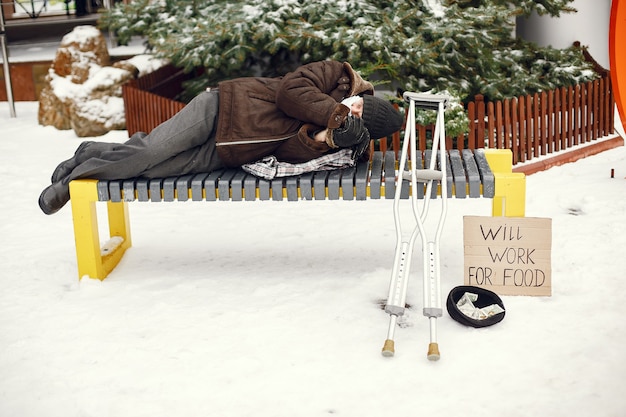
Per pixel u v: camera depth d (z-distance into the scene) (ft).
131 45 39.45
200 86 29.07
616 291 14.01
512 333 12.61
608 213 18.38
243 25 25.52
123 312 13.97
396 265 13.01
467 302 13.51
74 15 52.65
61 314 13.94
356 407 10.69
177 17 29.17
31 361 12.21
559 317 13.11
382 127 15.25
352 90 14.79
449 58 25.46
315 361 11.95
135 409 10.80
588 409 10.45
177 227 19.24
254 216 19.95
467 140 24.40
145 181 14.93
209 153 15.12
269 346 12.48
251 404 10.85
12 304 14.47
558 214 18.75
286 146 14.73
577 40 31.60
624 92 13.67
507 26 28.50
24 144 30.19
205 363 12.00
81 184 14.85
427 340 12.50
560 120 25.70
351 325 13.15
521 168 23.18
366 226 18.70
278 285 14.99
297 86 14.28
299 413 10.60
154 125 29.22
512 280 14.10
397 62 24.14
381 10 25.63
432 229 18.21
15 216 20.81
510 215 14.23
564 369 11.46
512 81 27.07
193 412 10.70
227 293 14.75
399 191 13.52
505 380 11.23
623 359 11.65
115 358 12.23
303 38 24.90
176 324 13.41
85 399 11.05
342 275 15.51
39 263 16.72
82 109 31.40
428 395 10.93
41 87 39.73
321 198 14.47
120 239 17.20
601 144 25.84
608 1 31.86
